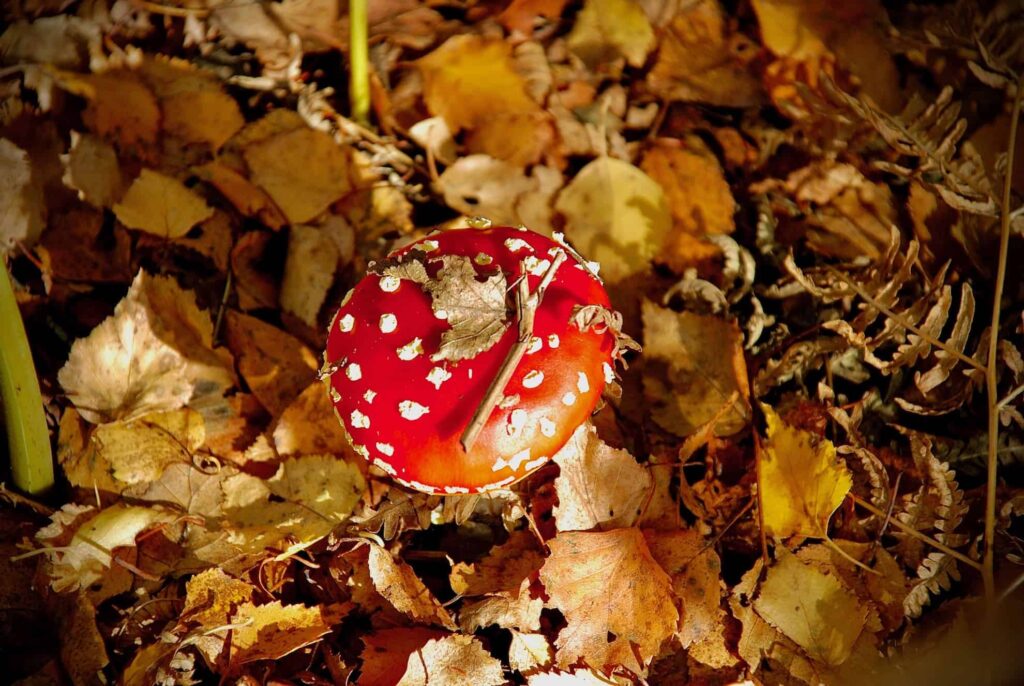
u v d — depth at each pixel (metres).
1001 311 0.63
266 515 0.59
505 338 0.53
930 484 0.57
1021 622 0.57
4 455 0.60
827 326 0.59
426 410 0.53
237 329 0.63
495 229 0.56
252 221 0.65
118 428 0.60
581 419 0.54
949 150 0.60
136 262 0.64
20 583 0.58
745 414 0.61
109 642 0.57
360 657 0.57
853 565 0.58
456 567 0.58
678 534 0.58
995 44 0.62
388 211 0.65
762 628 0.57
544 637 0.57
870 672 0.56
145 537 0.58
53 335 0.63
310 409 0.60
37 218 0.64
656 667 0.57
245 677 0.56
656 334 0.61
